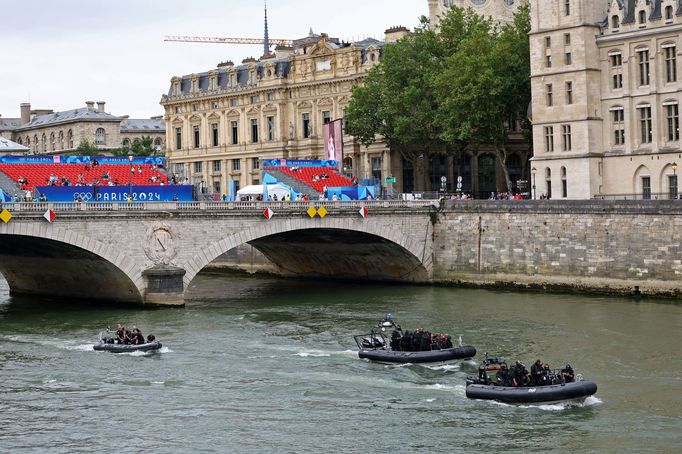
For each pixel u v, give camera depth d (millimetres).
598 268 121188
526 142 182875
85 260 115312
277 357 89375
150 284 114938
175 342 96125
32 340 97188
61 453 64562
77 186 125750
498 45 151375
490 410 72375
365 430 68188
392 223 134000
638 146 135500
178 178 155750
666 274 115188
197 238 117500
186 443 66062
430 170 181375
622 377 80062
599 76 138625
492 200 131625
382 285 140625
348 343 95438
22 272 130000
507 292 127625
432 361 85250
